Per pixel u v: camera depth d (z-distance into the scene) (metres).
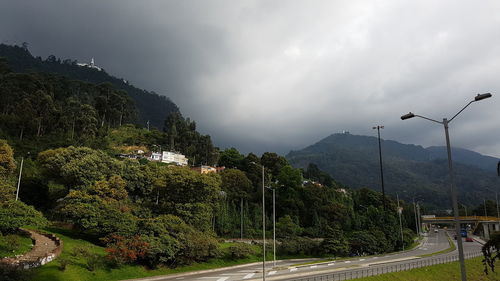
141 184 81.19
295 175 131.00
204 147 195.88
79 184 72.88
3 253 43.12
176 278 49.38
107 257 50.03
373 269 54.31
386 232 99.19
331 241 82.62
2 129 127.94
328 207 118.81
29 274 37.19
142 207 74.12
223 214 98.06
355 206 153.12
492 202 196.12
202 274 54.53
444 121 26.86
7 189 56.50
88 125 153.25
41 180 84.75
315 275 49.06
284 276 48.41
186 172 80.00
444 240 129.50
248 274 52.19
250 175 137.12
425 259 69.69
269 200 119.56
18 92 159.75
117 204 65.44
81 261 48.09
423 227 184.88
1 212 47.19
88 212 56.50
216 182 82.69
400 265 58.38
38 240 53.47
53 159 77.00
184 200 78.69
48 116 146.00
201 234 66.44
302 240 86.56
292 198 120.56
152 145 183.75
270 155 161.62
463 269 24.14
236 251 70.00
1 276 34.28
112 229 56.03
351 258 75.62
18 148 112.31
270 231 99.88
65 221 60.91
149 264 54.94
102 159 79.62
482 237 135.12
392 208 156.88
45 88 178.12
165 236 57.34
